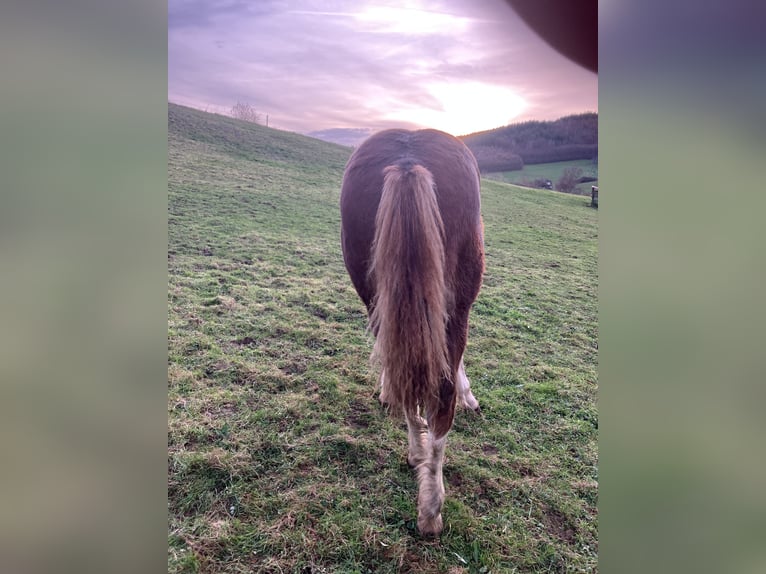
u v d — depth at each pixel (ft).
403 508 4.68
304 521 4.58
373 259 3.89
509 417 5.63
